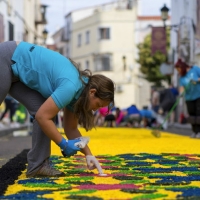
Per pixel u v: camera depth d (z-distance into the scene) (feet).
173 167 18.43
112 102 15.90
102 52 163.02
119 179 15.23
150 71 133.69
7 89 16.02
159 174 16.39
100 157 22.41
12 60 15.94
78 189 13.43
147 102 163.73
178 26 87.81
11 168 18.25
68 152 15.72
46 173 16.10
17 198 12.17
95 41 165.48
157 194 12.47
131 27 161.68
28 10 108.17
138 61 136.46
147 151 25.82
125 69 161.99
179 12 90.27
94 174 16.52
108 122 78.18
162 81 147.54
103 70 163.12
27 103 16.25
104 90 15.56
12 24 84.64
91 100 15.66
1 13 74.43
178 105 90.22
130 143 32.04
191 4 79.71
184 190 13.12
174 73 97.45
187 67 39.68
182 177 15.53
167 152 25.08
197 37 76.18
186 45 83.20
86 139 15.90
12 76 16.10
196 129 39.70
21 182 14.76
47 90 15.79
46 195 12.56
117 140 35.45
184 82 39.50
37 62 15.81
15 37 89.20
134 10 161.79
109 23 162.20
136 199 11.87
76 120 16.92
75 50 180.75
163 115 60.34
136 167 18.49
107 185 14.07
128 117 75.82
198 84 39.09
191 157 22.43
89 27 169.37
